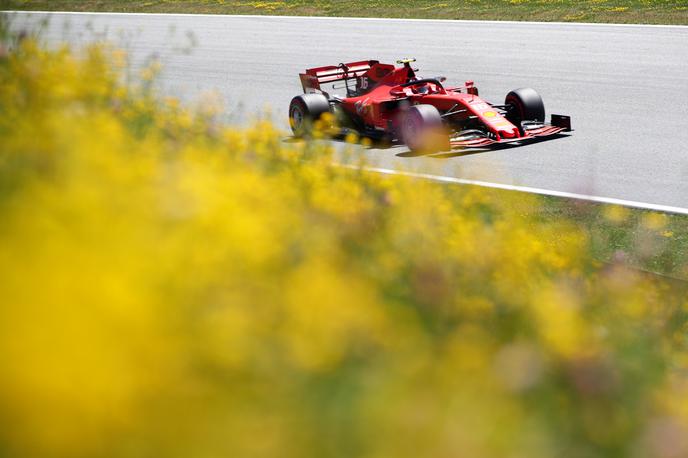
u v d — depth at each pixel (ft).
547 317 34.35
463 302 34.99
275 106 231.30
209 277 23.07
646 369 34.94
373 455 19.49
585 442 27.35
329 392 21.30
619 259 62.90
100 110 49.32
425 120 157.28
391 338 25.96
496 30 366.02
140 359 18.31
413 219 45.19
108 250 21.13
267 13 466.29
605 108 211.20
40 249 20.52
